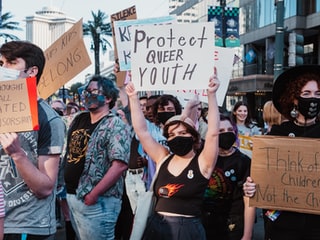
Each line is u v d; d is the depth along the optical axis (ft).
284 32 33.45
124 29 16.03
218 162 12.59
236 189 12.41
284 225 10.28
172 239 10.66
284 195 10.19
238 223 12.32
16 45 9.00
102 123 12.94
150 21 15.34
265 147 10.38
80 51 14.83
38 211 8.92
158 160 11.73
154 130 15.53
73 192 13.16
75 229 13.15
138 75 11.62
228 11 45.57
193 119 13.91
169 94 16.29
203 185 10.92
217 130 10.89
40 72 9.38
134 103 11.76
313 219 10.14
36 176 8.42
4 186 8.74
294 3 120.37
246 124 23.39
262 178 10.36
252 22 139.13
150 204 11.27
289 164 10.22
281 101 11.11
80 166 13.00
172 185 10.92
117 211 13.07
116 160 12.56
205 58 11.27
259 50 144.77
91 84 13.20
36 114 7.95
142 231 11.16
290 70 10.65
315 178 10.02
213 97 11.09
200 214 11.13
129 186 15.31
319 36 124.06
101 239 12.73
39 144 8.98
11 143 7.95
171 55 11.44
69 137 13.69
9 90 7.98
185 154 11.09
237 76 154.30
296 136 10.71
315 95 10.44
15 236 8.70
